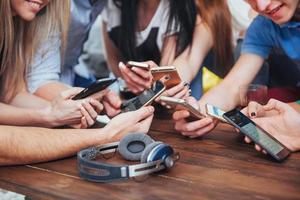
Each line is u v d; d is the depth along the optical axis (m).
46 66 1.72
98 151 1.02
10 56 1.52
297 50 1.62
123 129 1.10
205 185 0.85
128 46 2.20
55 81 1.75
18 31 1.55
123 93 1.70
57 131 1.07
